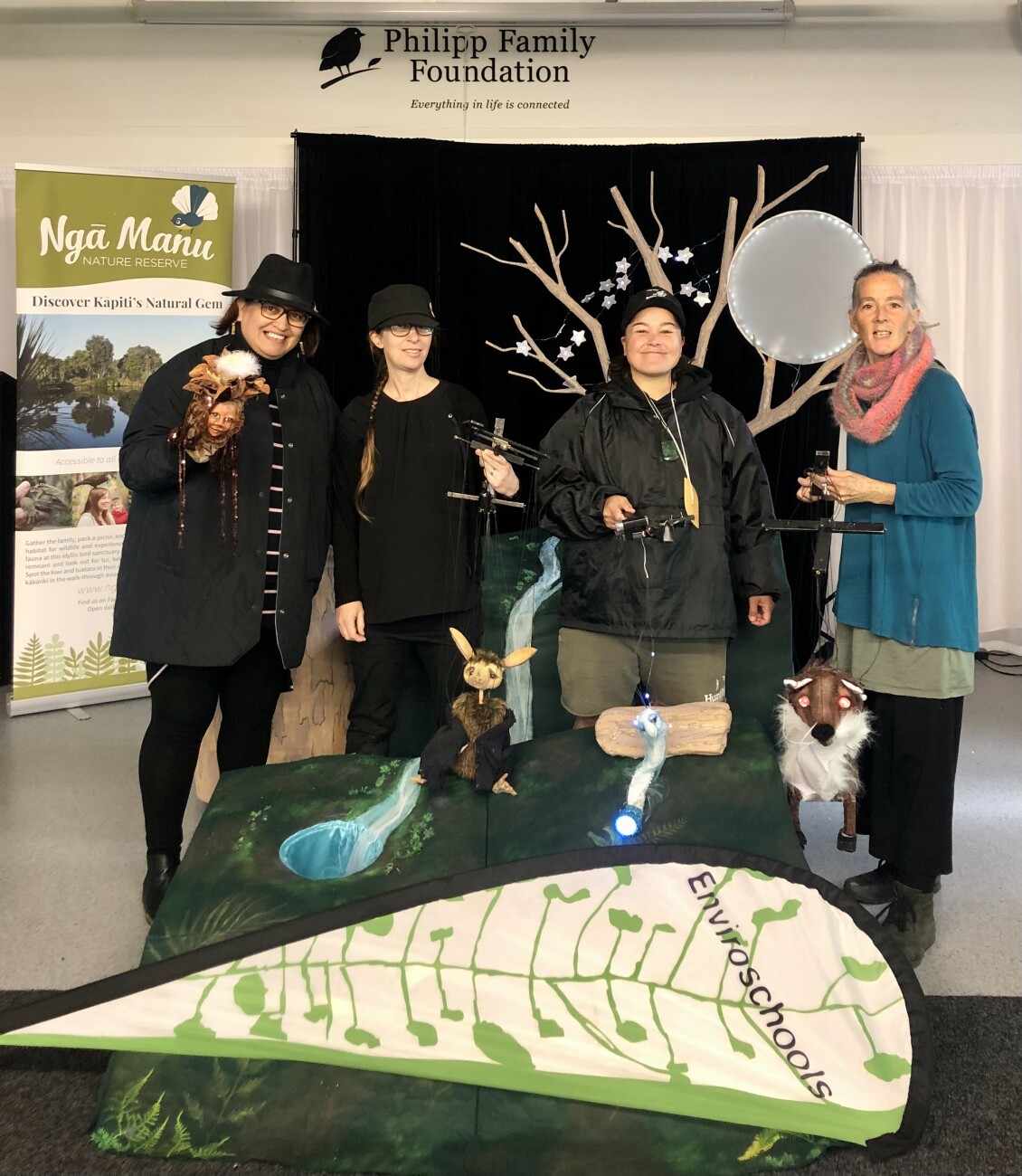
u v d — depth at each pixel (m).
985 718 3.82
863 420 2.17
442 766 1.97
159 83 4.46
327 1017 1.66
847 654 2.26
